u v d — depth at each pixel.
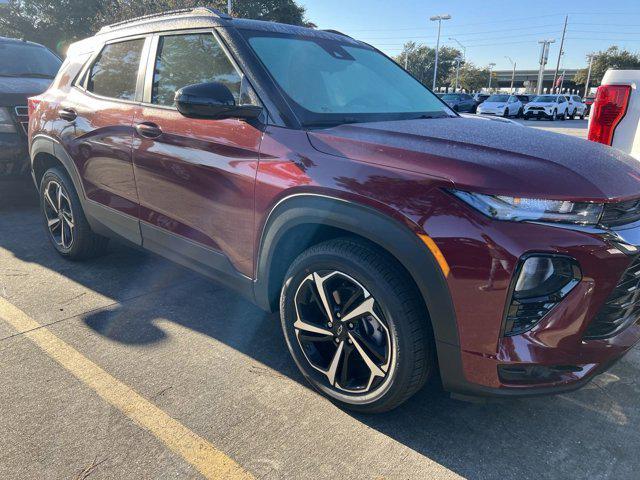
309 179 2.15
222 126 2.52
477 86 74.81
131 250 4.34
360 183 2.01
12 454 2.01
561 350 1.85
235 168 2.45
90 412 2.26
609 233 1.79
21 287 3.56
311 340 2.36
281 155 2.28
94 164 3.38
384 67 3.33
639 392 2.53
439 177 1.87
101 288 3.57
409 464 2.03
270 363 2.70
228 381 2.52
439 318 1.91
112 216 3.36
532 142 2.20
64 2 21.44
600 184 1.85
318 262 2.21
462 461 2.05
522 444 2.15
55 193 3.97
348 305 2.19
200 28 2.81
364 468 2.00
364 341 2.16
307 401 2.39
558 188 1.79
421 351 2.01
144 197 3.04
